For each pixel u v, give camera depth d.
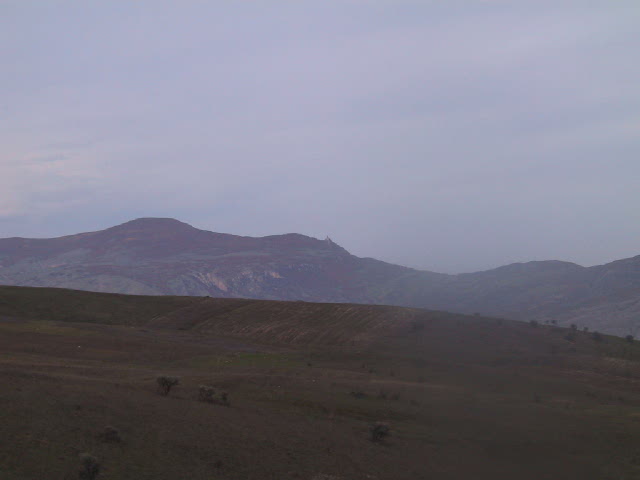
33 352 56.50
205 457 24.67
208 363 58.91
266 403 38.41
